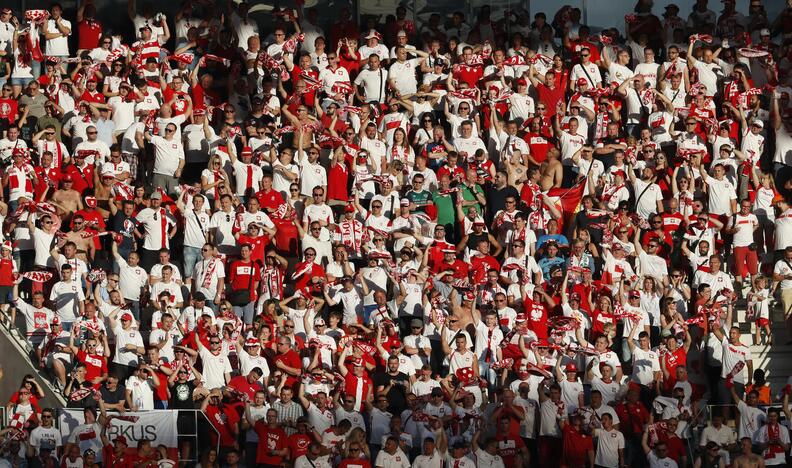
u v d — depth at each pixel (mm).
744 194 85250
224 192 79125
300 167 83062
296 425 65500
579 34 95375
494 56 93000
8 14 91188
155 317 72125
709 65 92875
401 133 85688
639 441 68188
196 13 94562
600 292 76125
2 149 82062
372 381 70375
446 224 81250
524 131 88375
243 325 73438
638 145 85562
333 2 100062
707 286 76000
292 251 78625
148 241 76875
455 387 69938
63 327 72375
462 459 65125
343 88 87188
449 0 101062
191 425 65875
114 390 67375
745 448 66312
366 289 75688
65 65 91875
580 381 70750
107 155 82688
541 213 80812
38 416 66438
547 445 67562
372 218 80250
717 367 73688
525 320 71688
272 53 91938
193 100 88750
